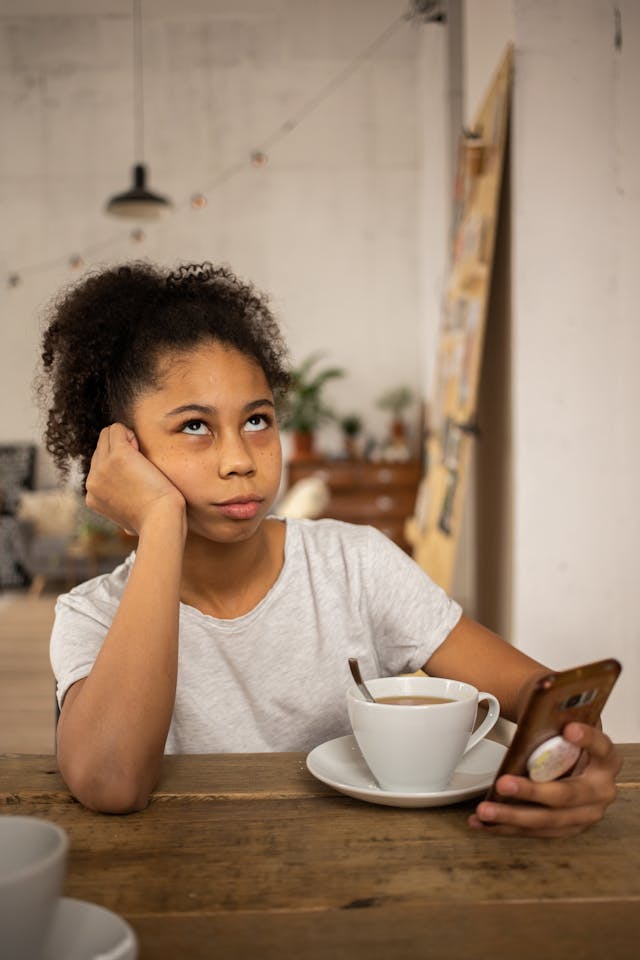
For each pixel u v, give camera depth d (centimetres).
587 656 259
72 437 113
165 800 84
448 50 605
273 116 858
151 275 111
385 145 860
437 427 420
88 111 855
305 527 123
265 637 113
